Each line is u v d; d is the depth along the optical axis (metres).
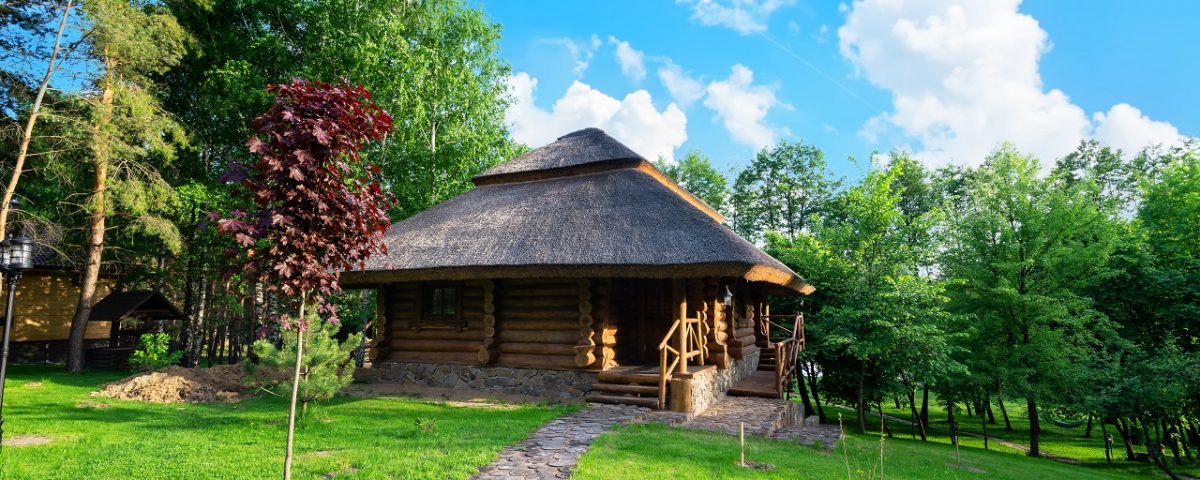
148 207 18.14
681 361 11.37
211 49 21.39
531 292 12.82
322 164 5.22
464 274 11.61
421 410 10.50
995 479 10.15
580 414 10.04
